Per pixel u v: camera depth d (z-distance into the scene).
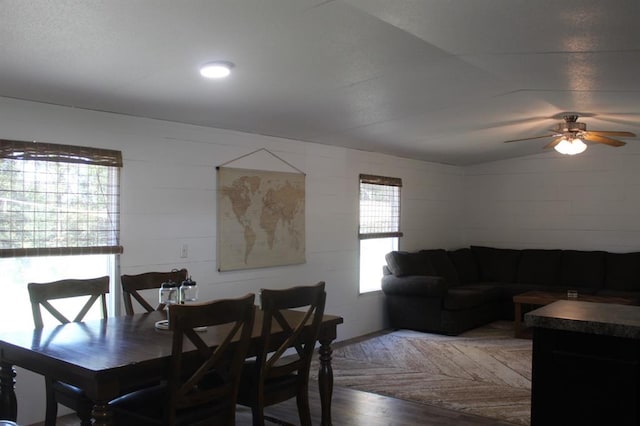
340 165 6.30
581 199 7.75
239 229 5.07
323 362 3.37
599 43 3.04
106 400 2.25
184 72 3.35
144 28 2.69
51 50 2.90
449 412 3.93
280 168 5.53
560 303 2.91
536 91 4.20
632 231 7.38
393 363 5.23
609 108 4.82
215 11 2.56
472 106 4.68
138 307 4.29
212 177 4.87
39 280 3.80
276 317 2.92
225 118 4.58
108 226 4.10
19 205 3.63
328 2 2.51
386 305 6.98
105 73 3.29
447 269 7.41
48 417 3.02
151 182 4.39
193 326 2.45
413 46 3.12
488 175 8.52
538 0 2.48
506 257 7.97
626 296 6.41
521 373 4.89
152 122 4.42
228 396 2.73
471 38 3.00
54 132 3.82
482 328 6.84
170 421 2.46
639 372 2.28
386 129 5.50
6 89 3.47
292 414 3.90
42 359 2.48
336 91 3.99
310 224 5.86
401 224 7.36
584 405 2.40
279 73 3.50
